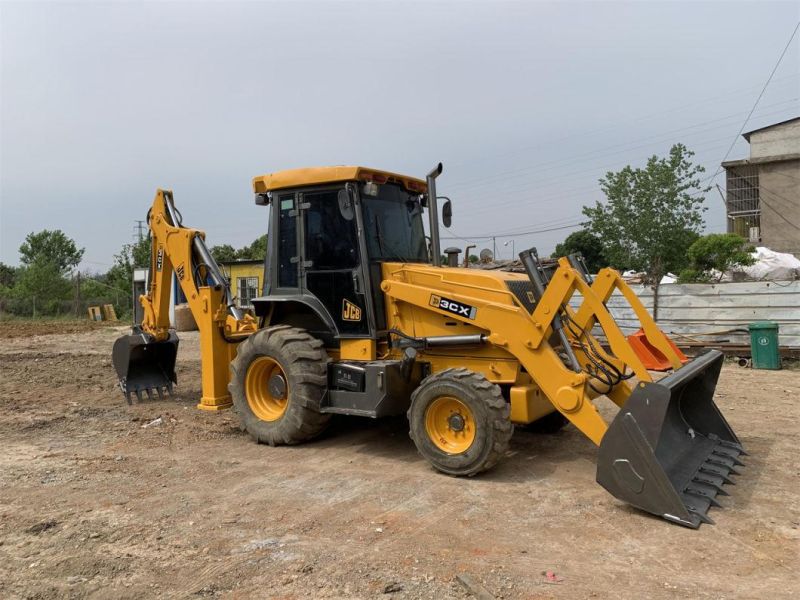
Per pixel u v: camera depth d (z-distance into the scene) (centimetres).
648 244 2003
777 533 414
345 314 632
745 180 3159
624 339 495
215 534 423
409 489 511
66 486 526
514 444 652
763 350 1130
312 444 658
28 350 1683
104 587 351
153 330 880
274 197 685
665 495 432
